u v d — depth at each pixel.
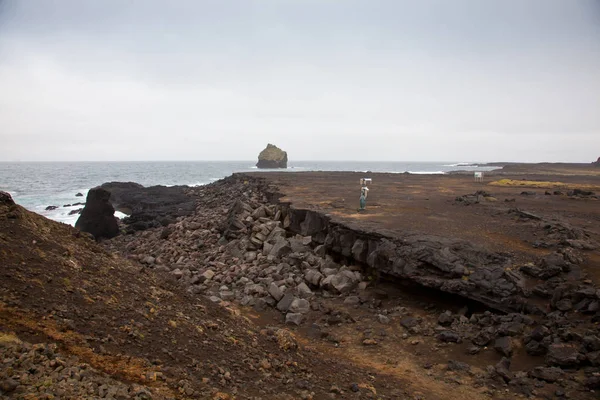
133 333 6.79
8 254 7.43
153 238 29.70
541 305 11.67
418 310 13.90
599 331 9.71
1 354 4.90
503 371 9.25
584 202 27.94
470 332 11.66
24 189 76.19
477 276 13.01
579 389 8.34
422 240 15.53
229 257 21.92
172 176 128.00
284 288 16.41
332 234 19.28
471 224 19.34
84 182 98.00
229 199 43.47
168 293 9.84
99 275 8.64
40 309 6.30
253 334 9.59
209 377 6.51
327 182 48.50
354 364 10.18
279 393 6.82
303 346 10.86
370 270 16.97
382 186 43.31
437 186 44.06
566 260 13.45
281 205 26.73
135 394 5.05
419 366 10.27
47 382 4.70
